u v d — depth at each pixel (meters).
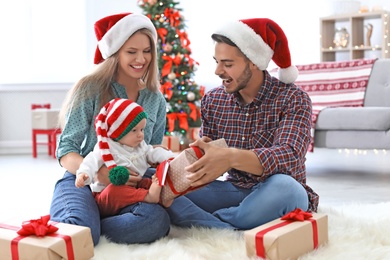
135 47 2.37
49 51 6.95
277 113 2.30
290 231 1.90
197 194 2.39
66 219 2.03
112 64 2.41
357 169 5.01
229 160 2.06
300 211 2.06
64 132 2.39
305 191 2.22
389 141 4.36
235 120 2.39
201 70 7.22
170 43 5.73
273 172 2.16
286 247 1.88
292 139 2.21
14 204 3.49
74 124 2.39
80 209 2.08
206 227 2.29
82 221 2.04
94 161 2.20
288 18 7.18
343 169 5.02
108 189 2.18
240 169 2.11
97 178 2.24
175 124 5.77
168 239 2.19
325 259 1.89
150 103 2.52
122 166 2.16
